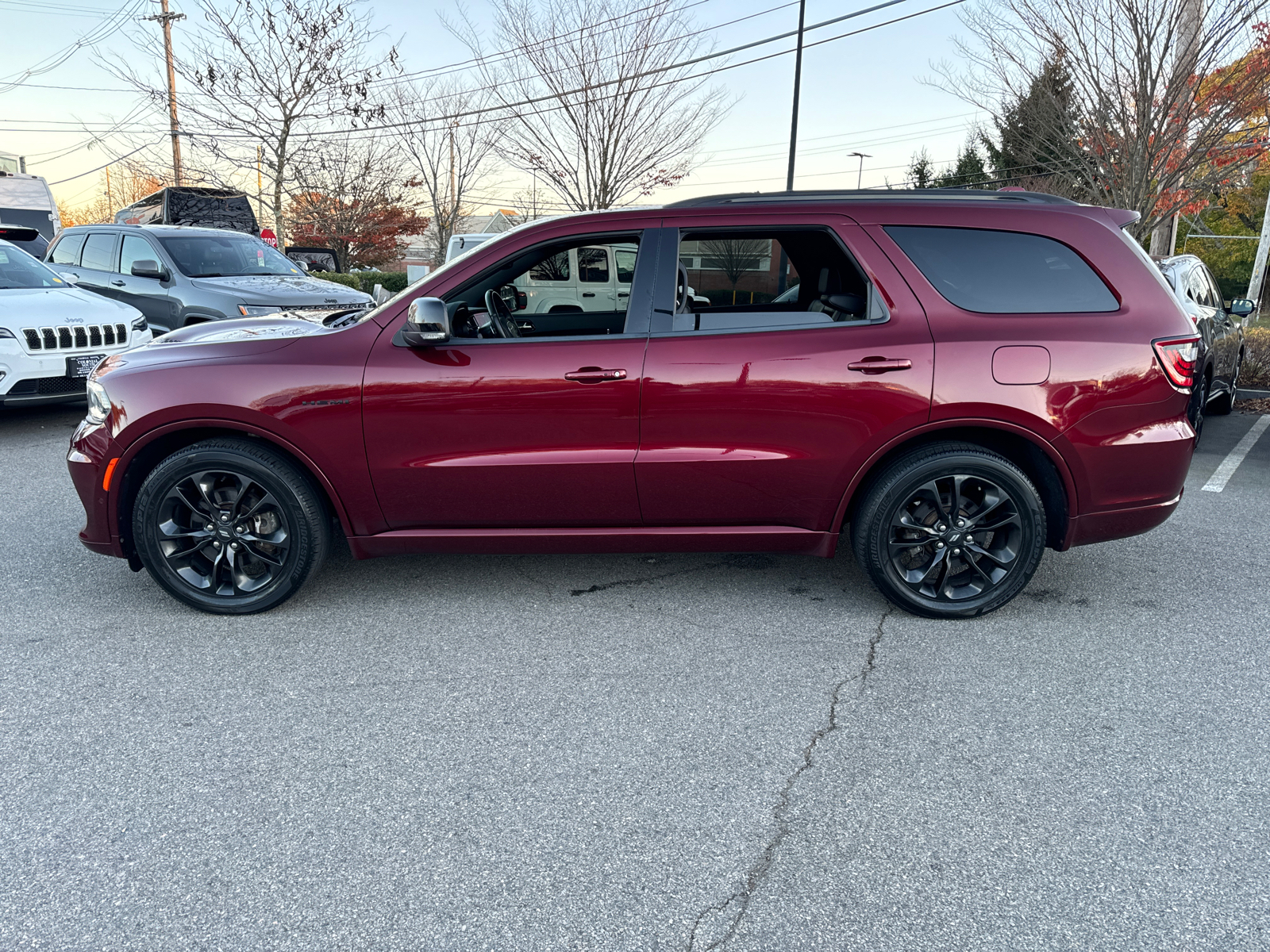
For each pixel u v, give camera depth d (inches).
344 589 156.5
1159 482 136.3
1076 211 135.6
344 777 100.0
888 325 132.6
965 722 112.2
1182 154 401.1
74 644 134.2
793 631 139.1
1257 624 142.7
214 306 342.6
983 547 143.6
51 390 279.3
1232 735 109.2
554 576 162.7
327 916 79.0
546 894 81.8
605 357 133.2
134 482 142.6
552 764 102.8
